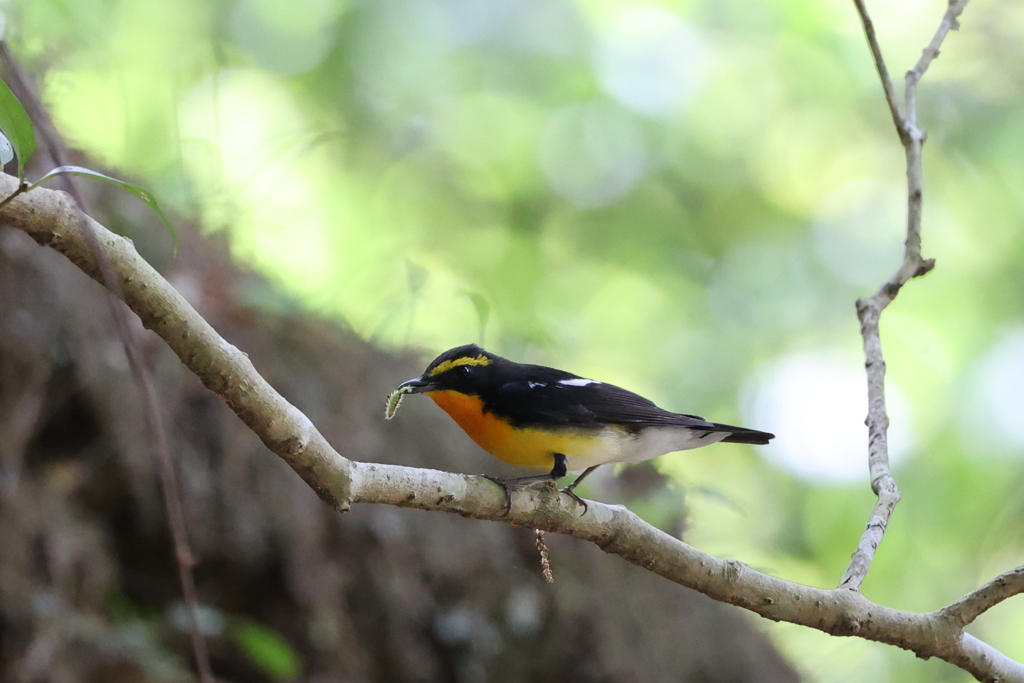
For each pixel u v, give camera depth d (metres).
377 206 16.38
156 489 8.48
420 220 17.08
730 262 18.38
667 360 17.67
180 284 9.19
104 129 10.73
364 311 11.73
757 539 16.19
